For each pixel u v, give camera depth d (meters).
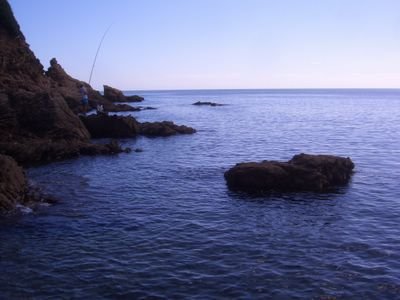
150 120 64.75
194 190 21.17
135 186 22.06
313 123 59.31
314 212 17.55
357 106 111.94
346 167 23.56
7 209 17.25
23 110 33.94
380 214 17.30
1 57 50.06
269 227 15.73
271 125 56.34
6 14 58.22
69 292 10.91
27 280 11.55
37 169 26.38
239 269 12.19
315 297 10.67
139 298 10.62
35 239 14.50
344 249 13.64
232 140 40.47
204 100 160.75
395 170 25.88
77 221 16.38
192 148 35.38
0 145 28.81
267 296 10.70
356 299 10.60
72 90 73.38
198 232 15.20
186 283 11.35
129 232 15.23
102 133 42.47
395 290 11.02
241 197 19.75
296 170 21.22
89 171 25.88
